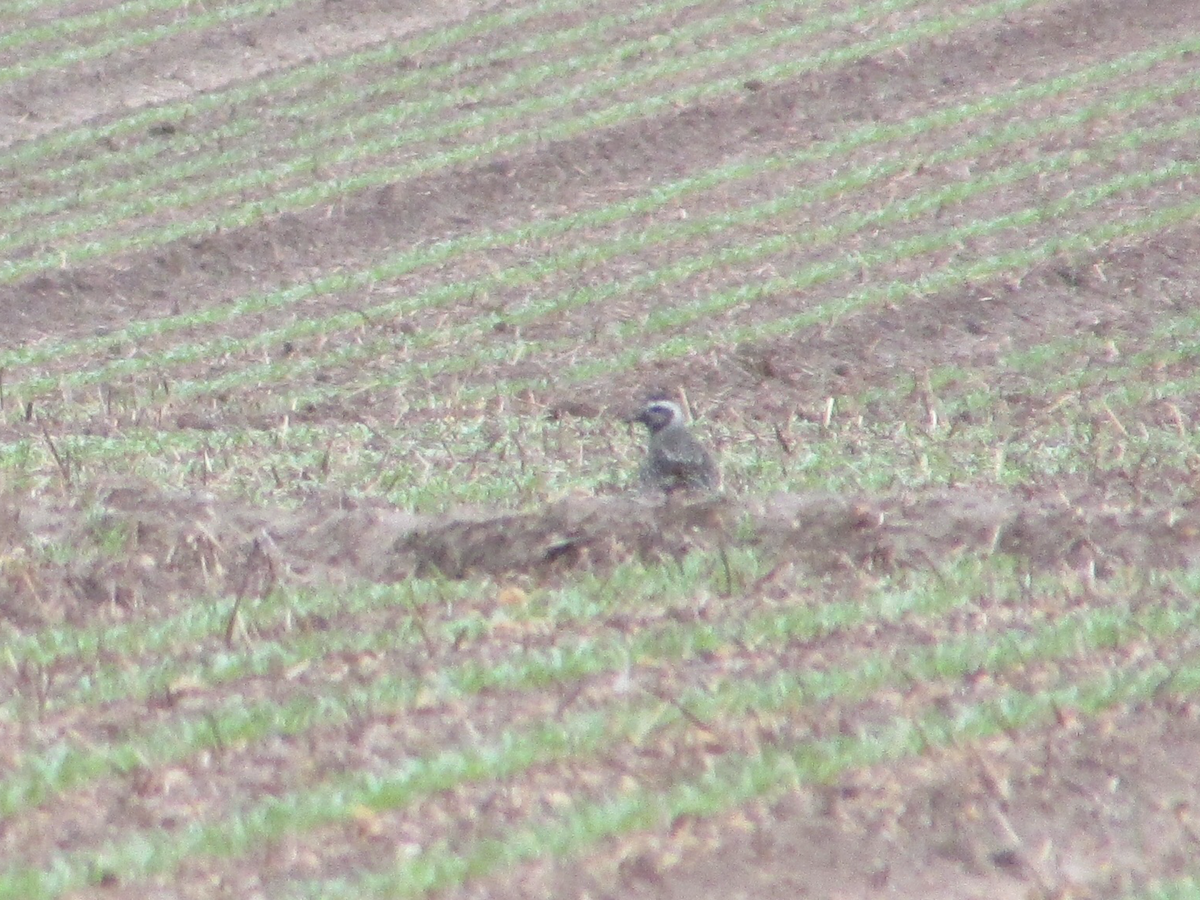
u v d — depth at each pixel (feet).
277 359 130.62
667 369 124.77
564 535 80.18
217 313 141.79
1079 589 74.02
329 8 214.90
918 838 52.39
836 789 54.65
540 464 98.37
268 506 86.84
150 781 55.83
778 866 50.85
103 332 141.18
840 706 60.90
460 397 119.14
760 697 61.31
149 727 60.03
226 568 78.38
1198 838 52.75
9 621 72.23
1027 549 80.48
